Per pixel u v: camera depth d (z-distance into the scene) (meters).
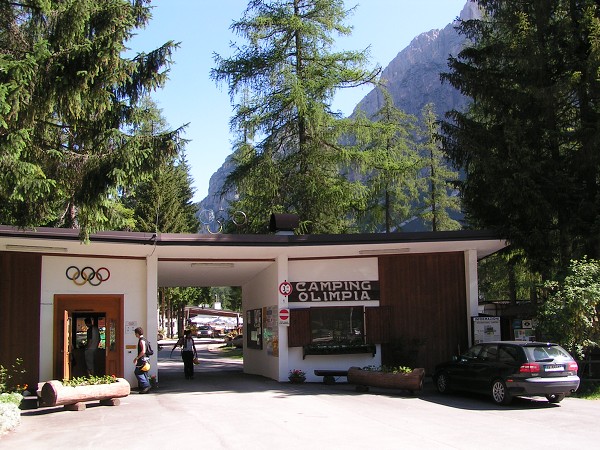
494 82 20.53
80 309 17.06
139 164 12.11
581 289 15.54
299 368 18.84
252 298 23.06
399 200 38.16
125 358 17.39
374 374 15.88
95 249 16.73
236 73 27.77
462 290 19.56
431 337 19.30
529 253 19.30
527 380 13.02
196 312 79.00
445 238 18.11
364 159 27.94
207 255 18.80
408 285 19.50
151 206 42.66
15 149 10.30
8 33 12.64
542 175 18.52
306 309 18.94
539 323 16.55
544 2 20.20
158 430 10.37
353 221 32.00
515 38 19.95
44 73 10.92
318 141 28.06
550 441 9.25
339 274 19.38
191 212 52.94
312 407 13.05
